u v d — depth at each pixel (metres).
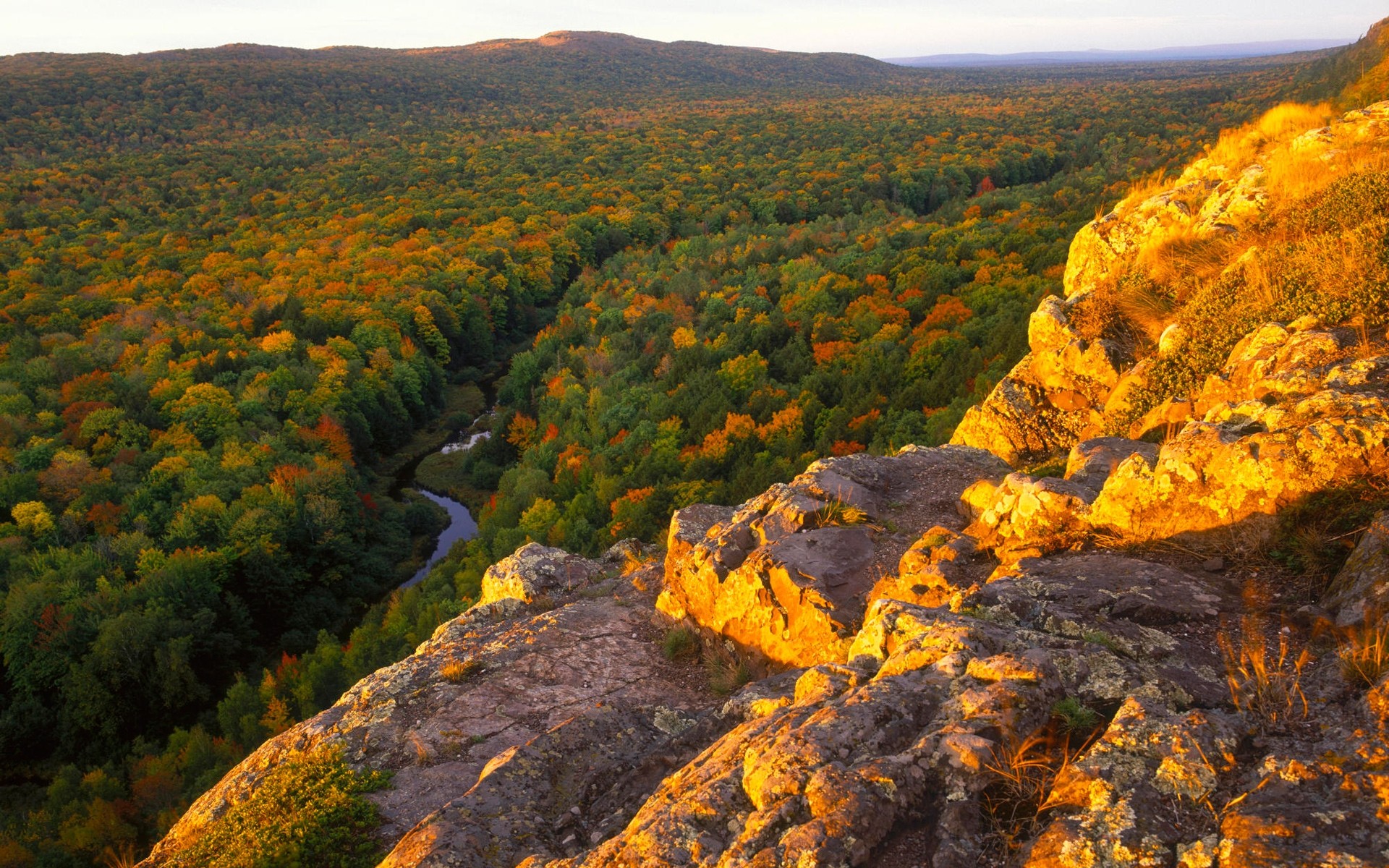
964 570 6.55
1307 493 4.95
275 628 47.50
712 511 11.06
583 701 8.06
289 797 6.62
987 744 3.75
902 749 4.00
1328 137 11.64
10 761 39.19
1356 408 5.20
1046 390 11.25
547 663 8.72
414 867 4.93
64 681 40.19
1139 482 5.69
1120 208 13.52
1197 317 9.19
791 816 3.69
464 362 90.00
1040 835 3.32
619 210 128.88
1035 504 6.36
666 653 8.80
